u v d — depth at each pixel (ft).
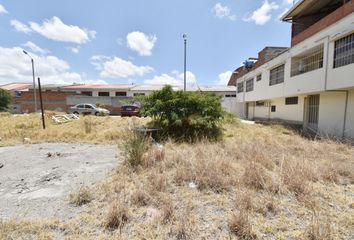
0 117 46.16
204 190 10.72
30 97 82.74
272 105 57.00
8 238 7.00
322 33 30.66
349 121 29.58
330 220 7.99
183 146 22.16
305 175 12.11
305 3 40.98
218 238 7.02
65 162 16.76
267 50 65.51
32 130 31.35
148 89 95.71
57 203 9.68
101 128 34.06
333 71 28.35
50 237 7.06
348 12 28.09
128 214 8.30
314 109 38.45
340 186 11.39
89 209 9.00
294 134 31.94
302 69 39.01
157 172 12.87
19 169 14.93
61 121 40.81
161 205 9.09
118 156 18.45
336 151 19.02
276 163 14.83
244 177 11.75
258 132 32.89
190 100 27.50
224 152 17.38
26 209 9.13
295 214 8.50
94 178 12.89
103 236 7.09
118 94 98.07
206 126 28.89
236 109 83.05
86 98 80.43
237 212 8.45
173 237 7.09
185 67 59.31
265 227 7.53
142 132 21.89
